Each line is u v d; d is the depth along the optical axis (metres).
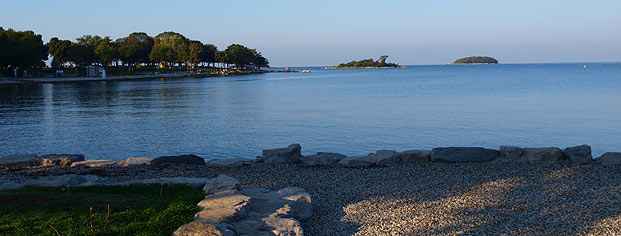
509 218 9.79
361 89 75.94
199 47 176.25
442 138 25.64
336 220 10.02
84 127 31.09
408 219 9.81
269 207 10.05
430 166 15.63
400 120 33.22
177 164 17.16
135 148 23.77
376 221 9.78
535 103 43.94
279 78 144.75
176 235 7.91
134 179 14.33
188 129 29.88
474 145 23.62
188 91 73.38
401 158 16.77
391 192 12.11
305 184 13.38
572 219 9.63
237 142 25.17
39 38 113.44
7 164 16.95
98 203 10.27
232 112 40.22
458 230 9.11
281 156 17.09
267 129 29.61
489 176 13.71
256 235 8.34
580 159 15.95
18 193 11.04
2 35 91.38
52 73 130.12
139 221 9.02
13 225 8.63
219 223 8.54
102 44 127.56
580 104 42.16
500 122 31.20
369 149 23.09
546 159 16.17
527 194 11.59
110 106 46.75
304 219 10.08
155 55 158.38
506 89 67.56
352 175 14.43
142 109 43.47
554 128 28.27
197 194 11.06
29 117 37.06
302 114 38.09
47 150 23.48
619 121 30.72
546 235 8.79
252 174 15.01
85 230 8.43
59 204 10.09
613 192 11.55
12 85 88.88
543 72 179.62
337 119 34.38
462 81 104.12
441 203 10.96
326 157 17.11
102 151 23.12
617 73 149.88
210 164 16.92
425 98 53.09
